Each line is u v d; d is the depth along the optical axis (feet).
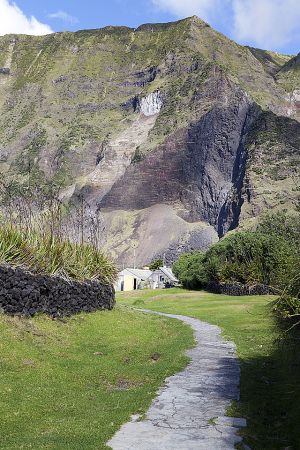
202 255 201.36
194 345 57.93
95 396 36.45
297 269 43.21
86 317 62.85
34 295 53.62
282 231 154.20
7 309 49.83
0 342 43.65
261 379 41.52
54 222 67.31
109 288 73.41
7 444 25.79
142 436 27.37
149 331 66.23
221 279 159.43
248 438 27.22
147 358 50.37
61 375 40.81
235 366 46.60
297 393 36.14
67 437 26.61
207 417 31.19
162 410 32.65
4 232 55.67
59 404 33.60
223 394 36.73
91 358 47.57
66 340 51.62
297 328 59.11
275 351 53.67
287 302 41.65
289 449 25.88
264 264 139.23
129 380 41.81
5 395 33.96
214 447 25.73
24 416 30.63
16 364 40.60
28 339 47.09
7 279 49.73
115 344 54.90
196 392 37.24
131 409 32.73
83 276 66.49
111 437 27.09
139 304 128.67
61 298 58.95
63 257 62.80
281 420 31.04
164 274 320.29
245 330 71.67
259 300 118.01
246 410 32.53
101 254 75.61
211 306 112.68
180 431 28.37
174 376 42.47
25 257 54.95
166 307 118.21
